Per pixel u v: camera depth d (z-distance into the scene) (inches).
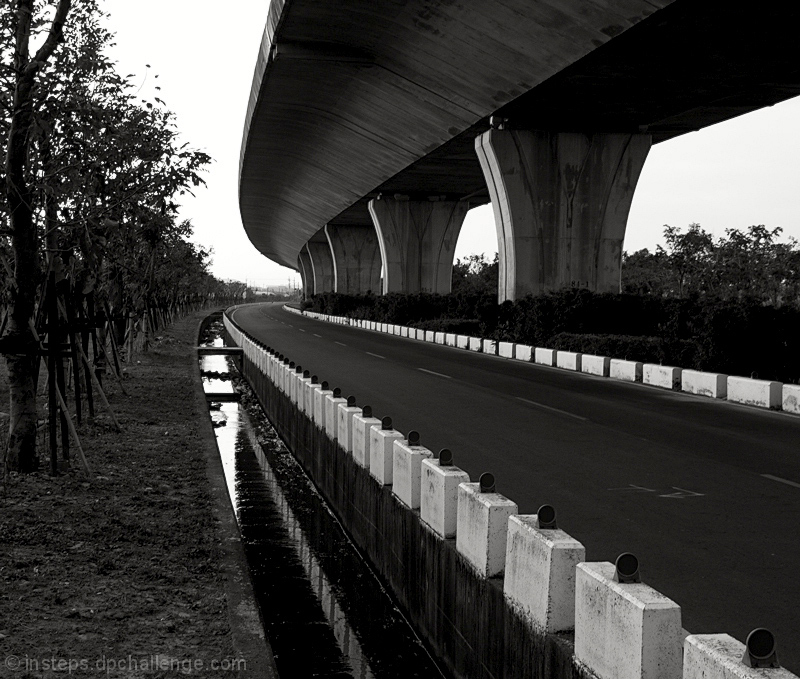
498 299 1526.8
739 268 1834.4
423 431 577.3
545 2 879.7
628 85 1099.3
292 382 790.5
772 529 339.6
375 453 442.6
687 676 170.1
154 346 1523.1
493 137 1314.0
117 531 366.3
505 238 1366.9
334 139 1801.2
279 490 644.1
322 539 508.1
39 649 241.3
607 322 1195.3
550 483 420.2
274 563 462.3
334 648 345.7
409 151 1664.6
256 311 4217.5
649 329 1197.1
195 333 2129.7
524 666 237.3
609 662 192.2
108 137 498.9
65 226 521.0
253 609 276.5
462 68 1149.7
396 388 837.2
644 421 624.1
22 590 289.4
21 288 460.1
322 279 4338.1
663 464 467.8
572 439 547.2
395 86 1322.6
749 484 418.9
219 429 930.7
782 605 256.4
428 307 2014.0
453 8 983.6
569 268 1360.7
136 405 773.3
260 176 2431.1
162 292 1895.9
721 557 303.1
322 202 2659.9
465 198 2282.2
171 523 384.5
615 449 512.1
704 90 1131.3
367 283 3253.0
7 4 474.0
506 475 438.3
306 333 1969.7
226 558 333.4
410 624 366.0
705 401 741.3
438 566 326.6
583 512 364.5
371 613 387.2
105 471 488.7
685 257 1950.1
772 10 792.3
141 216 547.5
